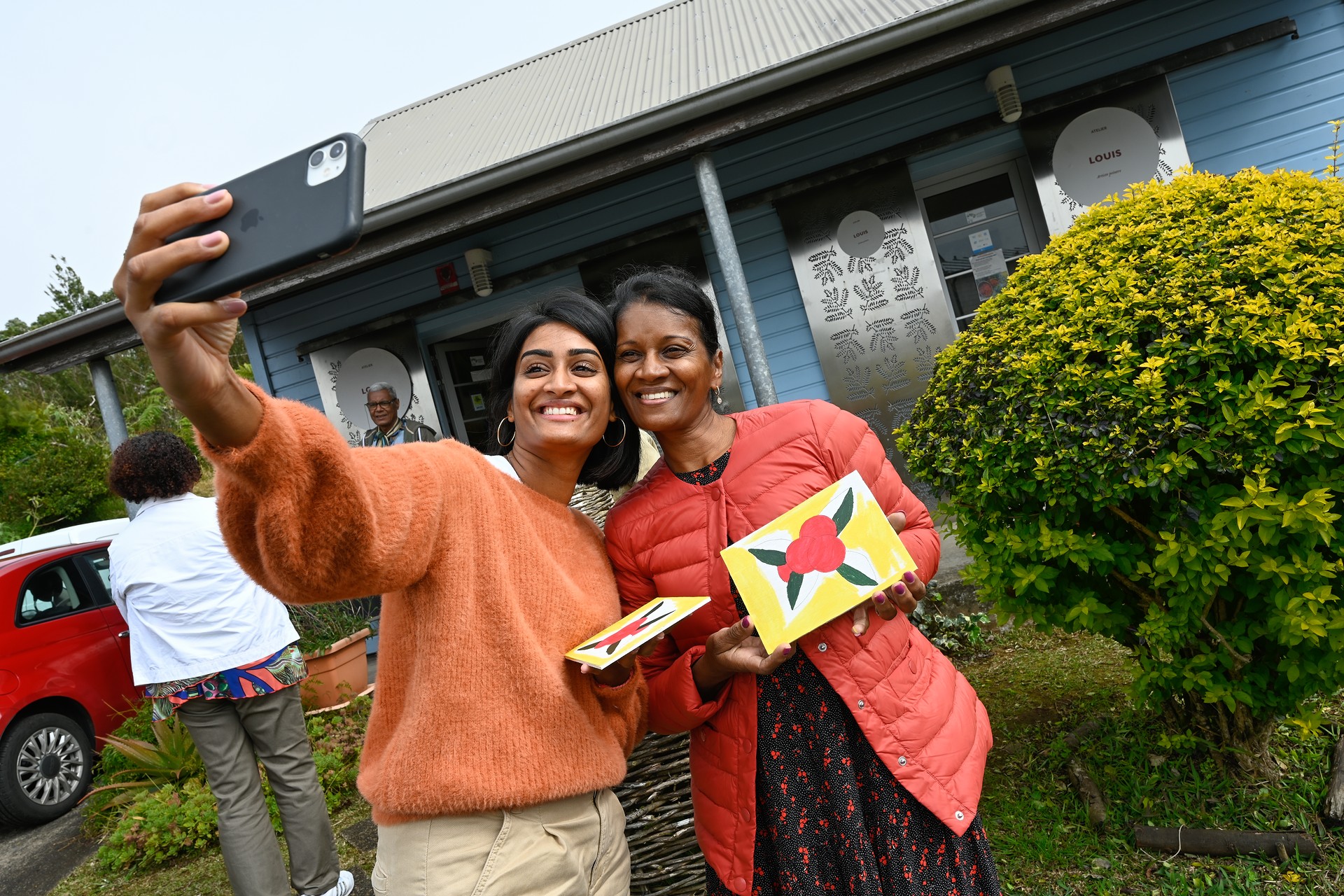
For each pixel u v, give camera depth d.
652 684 1.62
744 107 4.75
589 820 1.40
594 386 1.48
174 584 2.75
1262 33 5.23
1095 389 2.25
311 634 5.38
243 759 2.88
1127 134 5.43
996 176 5.93
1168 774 2.64
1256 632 2.27
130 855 3.99
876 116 5.84
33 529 13.96
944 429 2.65
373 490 1.14
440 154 6.97
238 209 0.92
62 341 5.95
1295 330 1.98
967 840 1.57
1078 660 3.86
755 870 1.60
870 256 5.84
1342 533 2.04
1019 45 5.63
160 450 2.97
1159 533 2.29
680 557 1.60
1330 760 2.55
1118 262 2.43
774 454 1.64
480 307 6.60
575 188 5.09
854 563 1.47
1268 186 2.39
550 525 1.48
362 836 3.72
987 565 2.57
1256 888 2.14
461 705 1.26
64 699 5.25
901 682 1.55
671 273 1.63
